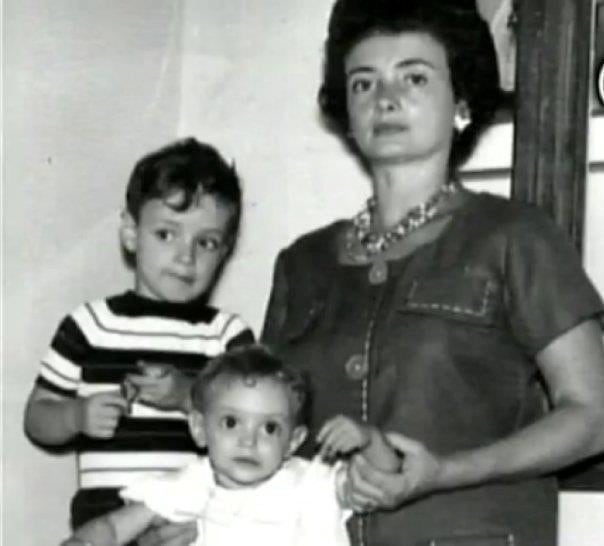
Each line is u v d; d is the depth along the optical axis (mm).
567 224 1912
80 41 2113
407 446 1508
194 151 1998
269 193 2266
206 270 1996
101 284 2146
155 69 2268
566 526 1917
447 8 1696
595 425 1575
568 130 1916
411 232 1692
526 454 1550
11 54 1990
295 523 1646
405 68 1684
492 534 1597
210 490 1702
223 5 2318
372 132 1692
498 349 1622
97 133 2148
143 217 1977
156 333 1971
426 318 1622
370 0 1709
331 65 1778
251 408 1652
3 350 1981
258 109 2285
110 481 1926
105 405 1862
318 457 1676
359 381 1650
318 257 1777
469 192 1722
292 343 1740
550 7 1925
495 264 1625
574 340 1604
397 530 1608
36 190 2037
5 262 1984
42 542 2047
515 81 1954
